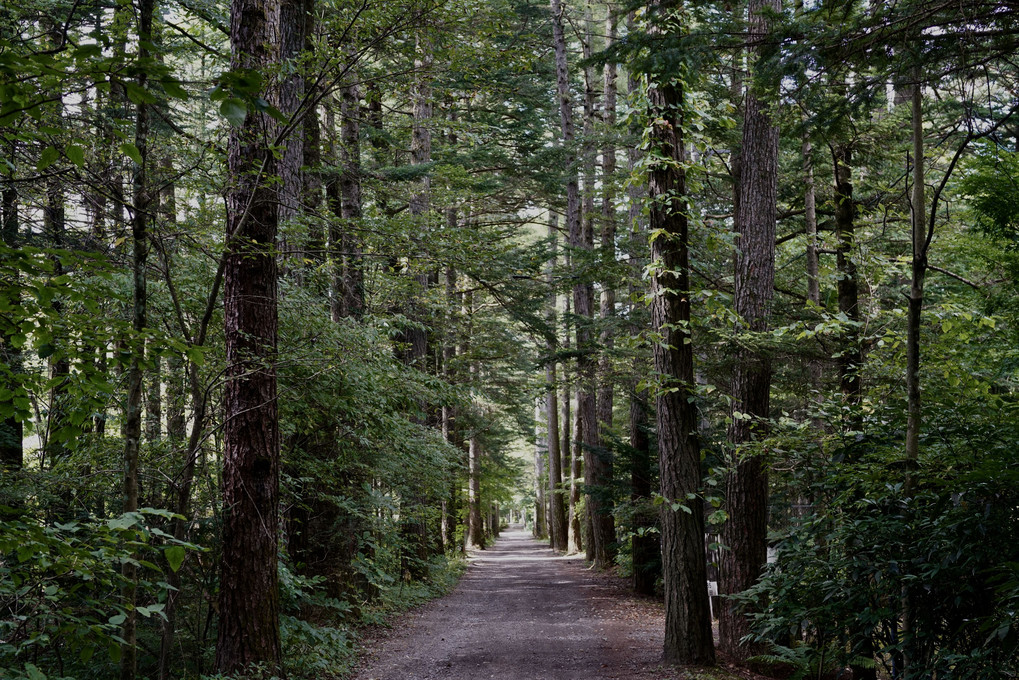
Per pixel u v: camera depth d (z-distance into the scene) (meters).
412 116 15.41
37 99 2.96
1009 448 4.82
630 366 15.22
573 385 17.66
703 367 9.81
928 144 9.33
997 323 7.35
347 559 10.83
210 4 8.90
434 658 9.84
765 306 9.30
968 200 7.97
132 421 3.99
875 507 5.62
